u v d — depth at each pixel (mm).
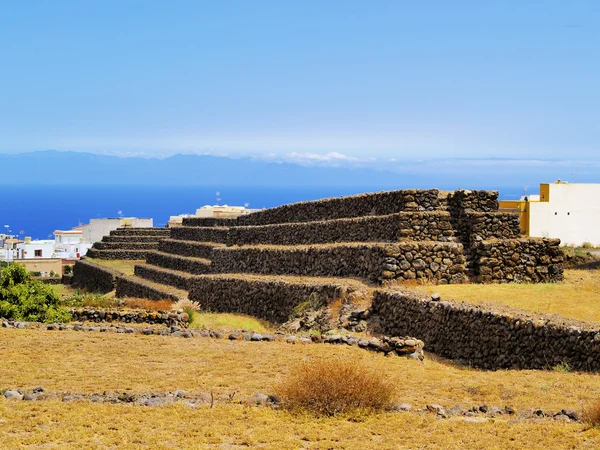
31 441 17312
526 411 19500
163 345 28734
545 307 29750
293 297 41781
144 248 110625
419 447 16906
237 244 60844
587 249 55031
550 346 24734
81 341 29375
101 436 17828
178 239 85250
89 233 175250
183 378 23484
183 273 70750
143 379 23328
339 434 17938
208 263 67250
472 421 18625
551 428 17703
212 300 52875
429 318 30797
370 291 36375
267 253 51500
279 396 20688
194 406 20125
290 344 29078
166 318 37812
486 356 27297
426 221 39844
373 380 20453
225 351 27547
